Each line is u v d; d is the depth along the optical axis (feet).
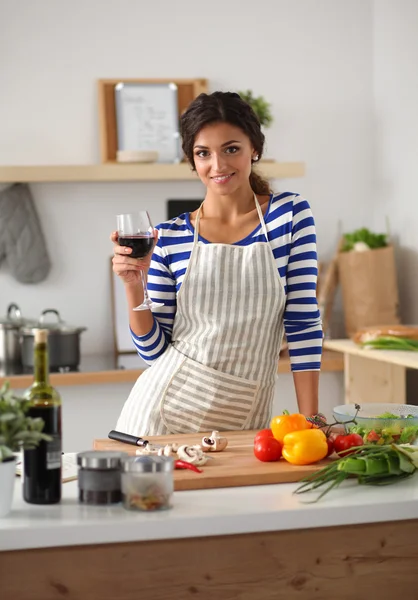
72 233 14.06
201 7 14.16
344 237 14.34
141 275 7.11
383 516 5.17
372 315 13.47
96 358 13.64
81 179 13.03
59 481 5.25
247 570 5.03
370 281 13.47
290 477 5.65
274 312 7.40
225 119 7.04
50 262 13.92
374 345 11.80
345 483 5.66
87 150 13.94
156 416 7.51
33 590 4.81
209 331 7.46
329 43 14.62
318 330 7.39
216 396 7.42
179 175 13.26
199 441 6.60
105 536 4.82
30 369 12.48
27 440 5.00
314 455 5.75
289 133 14.60
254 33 14.35
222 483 5.54
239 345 7.45
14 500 5.34
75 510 5.08
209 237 7.56
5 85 13.66
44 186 13.94
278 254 7.37
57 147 13.87
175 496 5.35
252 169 7.77
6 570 4.77
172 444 6.17
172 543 4.94
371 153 14.87
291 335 7.41
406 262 14.05
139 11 13.97
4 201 13.56
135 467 5.02
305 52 14.55
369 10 14.73
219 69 14.28
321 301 14.12
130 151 13.19
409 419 6.21
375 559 5.20
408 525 5.24
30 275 13.67
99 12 13.85
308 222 7.38
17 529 4.74
